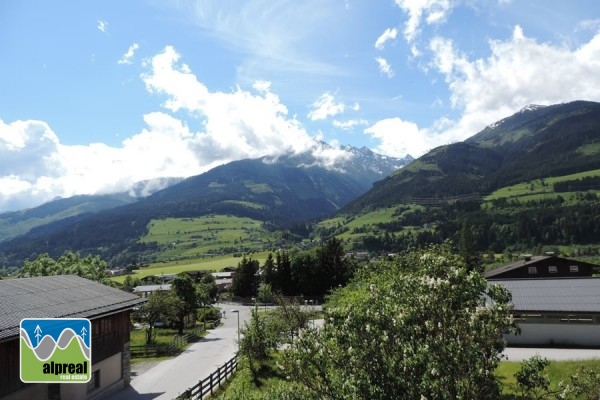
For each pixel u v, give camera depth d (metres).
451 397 8.21
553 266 60.56
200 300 78.62
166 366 39.16
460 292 9.27
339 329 9.64
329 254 95.06
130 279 147.75
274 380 29.50
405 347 8.84
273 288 97.88
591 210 154.25
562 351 28.95
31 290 26.92
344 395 9.06
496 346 9.13
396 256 42.09
